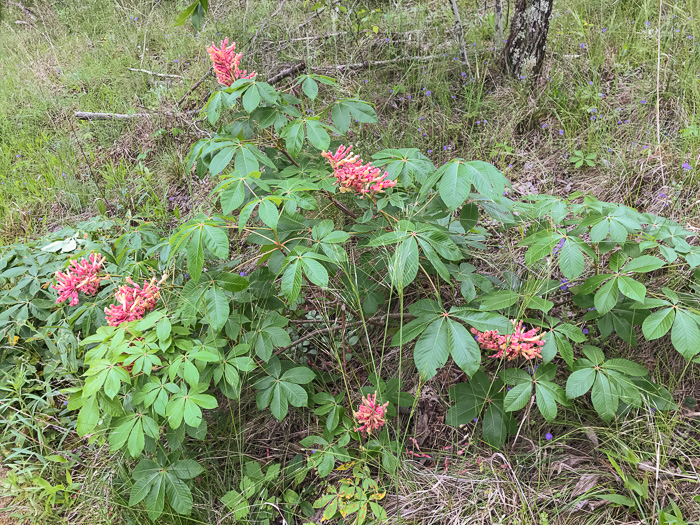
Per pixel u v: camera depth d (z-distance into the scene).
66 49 6.20
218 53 2.13
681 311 1.63
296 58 4.34
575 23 3.91
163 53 5.45
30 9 7.59
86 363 1.72
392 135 3.44
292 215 2.00
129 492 2.09
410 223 1.77
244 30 4.71
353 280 2.16
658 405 1.82
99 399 1.65
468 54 3.96
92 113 4.67
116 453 2.16
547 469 1.89
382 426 2.13
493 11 4.44
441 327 1.73
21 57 6.34
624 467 1.79
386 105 3.79
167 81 4.98
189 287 1.83
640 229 1.71
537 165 3.14
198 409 1.69
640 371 1.72
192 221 1.74
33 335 2.76
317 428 2.20
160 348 1.71
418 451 2.10
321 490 2.07
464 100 3.69
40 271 2.81
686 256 1.76
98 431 1.98
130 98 4.90
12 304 2.71
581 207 1.94
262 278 2.00
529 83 3.43
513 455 1.97
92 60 5.63
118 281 2.39
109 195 4.04
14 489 2.11
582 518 1.71
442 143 3.45
